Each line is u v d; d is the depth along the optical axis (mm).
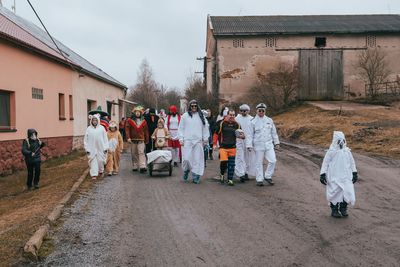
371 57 35469
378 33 36219
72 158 19234
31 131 12352
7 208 9781
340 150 7871
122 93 38094
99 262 5609
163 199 9398
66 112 21469
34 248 5871
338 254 5871
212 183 11539
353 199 7742
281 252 5953
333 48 36375
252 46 36281
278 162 15203
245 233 6836
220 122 12016
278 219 7684
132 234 6793
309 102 35062
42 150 18156
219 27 37406
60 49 23078
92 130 12367
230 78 36281
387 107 29391
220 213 8102
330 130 22031
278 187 10820
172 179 12281
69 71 22016
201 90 45094
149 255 5855
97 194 10008
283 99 35656
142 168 13695
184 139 11695
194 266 5457
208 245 6258
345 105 31625
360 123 22328
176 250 6047
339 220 7641
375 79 35375
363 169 12797
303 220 7629
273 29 36656
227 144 11180
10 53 15320
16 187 12695
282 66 36094
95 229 7066
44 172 15227
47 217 7559
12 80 15484
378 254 5867
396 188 10391
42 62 18281
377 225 7316
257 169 11148
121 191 10391
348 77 36500
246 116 11445
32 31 22641
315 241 6430
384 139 17578
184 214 8031
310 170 13328
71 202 9102
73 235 6738
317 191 10242
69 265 5512
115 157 13461
